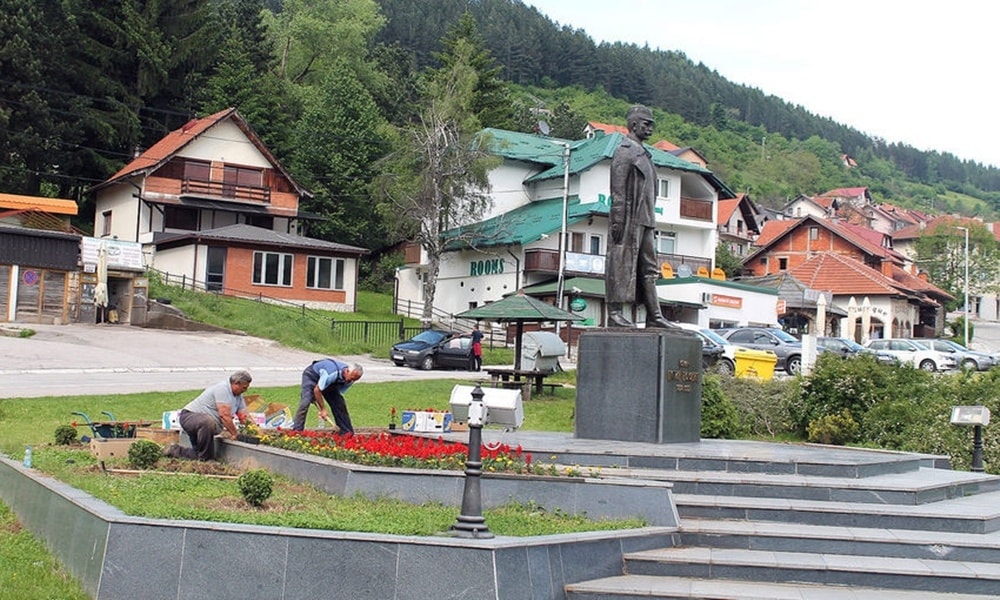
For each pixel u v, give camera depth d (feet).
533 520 33.83
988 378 68.69
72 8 185.26
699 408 52.16
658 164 183.21
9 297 127.65
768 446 52.39
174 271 161.58
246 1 247.09
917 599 30.66
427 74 260.21
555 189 187.11
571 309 157.79
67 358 98.84
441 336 125.08
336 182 212.02
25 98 168.04
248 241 158.71
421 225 165.58
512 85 521.24
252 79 212.23
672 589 30.42
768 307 180.96
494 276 178.40
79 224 205.36
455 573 28.12
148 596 28.66
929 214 590.14
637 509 35.63
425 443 42.27
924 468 49.65
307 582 28.53
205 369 100.12
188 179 176.96
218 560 28.81
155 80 195.00
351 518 31.58
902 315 223.30
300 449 40.96
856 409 71.31
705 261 194.39
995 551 33.81
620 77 581.12
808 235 252.62
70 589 29.45
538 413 79.56
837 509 36.94
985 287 274.36
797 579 32.22
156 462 40.98
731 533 34.76
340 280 168.86
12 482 39.81
